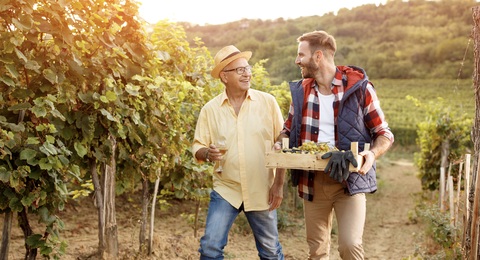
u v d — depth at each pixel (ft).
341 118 12.19
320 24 323.78
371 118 12.22
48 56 12.95
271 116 12.96
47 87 12.92
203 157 12.81
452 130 37.40
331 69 12.47
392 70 270.26
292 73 160.25
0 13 12.10
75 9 13.25
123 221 24.45
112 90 14.51
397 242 26.02
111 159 14.93
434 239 23.03
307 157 11.49
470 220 13.06
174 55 20.16
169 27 20.30
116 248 16.30
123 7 15.10
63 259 16.72
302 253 21.49
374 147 11.85
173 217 26.21
